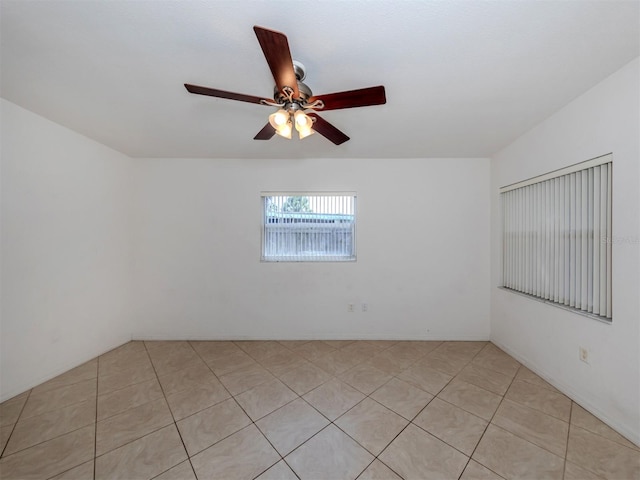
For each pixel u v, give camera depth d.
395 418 1.74
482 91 1.71
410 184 3.06
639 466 1.36
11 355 1.97
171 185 3.07
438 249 3.05
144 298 3.06
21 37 1.25
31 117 2.06
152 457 1.45
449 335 3.06
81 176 2.48
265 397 1.98
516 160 2.53
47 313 2.21
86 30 1.21
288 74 1.17
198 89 1.26
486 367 2.42
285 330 3.10
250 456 1.45
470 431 1.62
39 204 2.14
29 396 1.98
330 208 3.13
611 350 1.62
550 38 1.25
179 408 1.86
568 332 1.96
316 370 2.38
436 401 1.92
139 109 1.98
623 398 1.55
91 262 2.59
